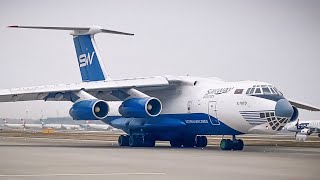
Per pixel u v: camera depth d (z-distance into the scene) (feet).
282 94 347.15
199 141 400.67
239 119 348.79
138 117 372.17
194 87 387.55
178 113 390.63
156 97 406.62
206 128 374.43
